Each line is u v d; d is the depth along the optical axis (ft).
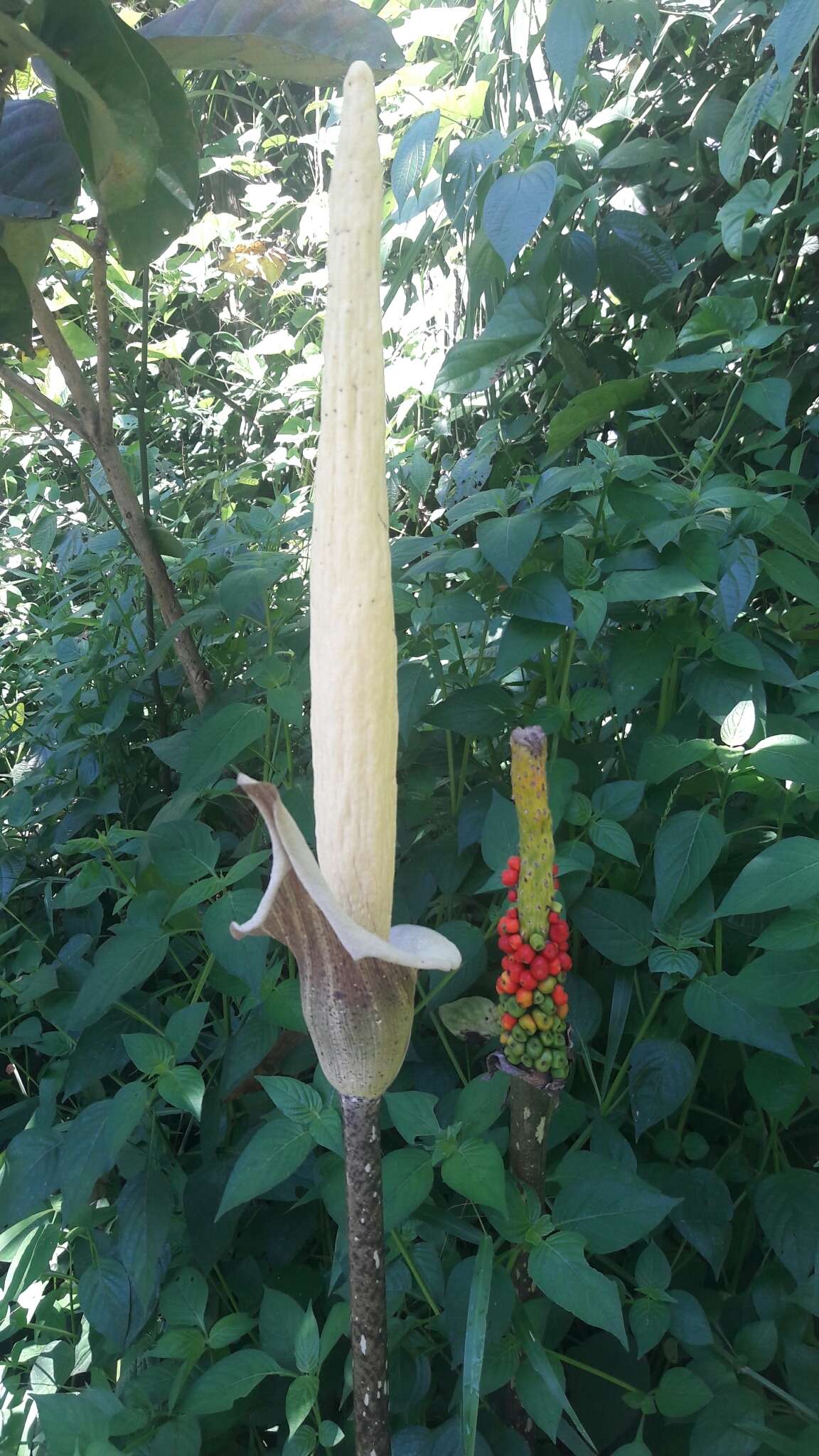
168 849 3.59
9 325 3.61
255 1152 2.80
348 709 1.66
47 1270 3.78
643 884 3.69
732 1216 3.35
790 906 3.18
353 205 1.54
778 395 3.95
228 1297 3.56
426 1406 3.11
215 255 9.32
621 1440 3.25
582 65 5.30
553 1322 3.08
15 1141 3.64
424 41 7.11
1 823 5.32
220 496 7.13
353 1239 1.99
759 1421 2.80
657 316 5.21
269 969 3.55
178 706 5.48
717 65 5.58
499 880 3.25
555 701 4.00
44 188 3.54
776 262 5.16
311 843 3.78
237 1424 3.53
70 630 5.85
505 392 6.07
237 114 9.59
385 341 7.59
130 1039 3.25
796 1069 3.15
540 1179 2.64
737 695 3.56
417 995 3.69
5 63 2.99
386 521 1.64
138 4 7.68
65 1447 2.86
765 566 3.70
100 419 4.47
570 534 4.08
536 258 5.10
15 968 4.25
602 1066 3.76
